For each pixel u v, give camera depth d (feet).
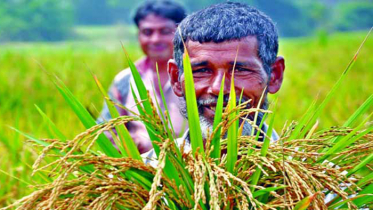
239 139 6.98
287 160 6.62
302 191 6.80
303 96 30.81
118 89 15.64
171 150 6.80
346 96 28.43
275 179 7.02
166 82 15.84
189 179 6.90
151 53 16.47
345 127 7.55
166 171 6.95
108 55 59.31
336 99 27.14
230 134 6.70
